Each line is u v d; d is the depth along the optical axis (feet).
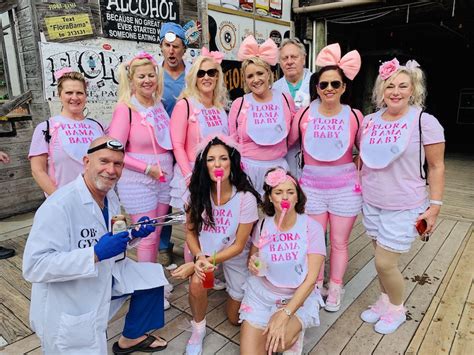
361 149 7.50
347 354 6.97
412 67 7.01
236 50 19.25
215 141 7.00
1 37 14.67
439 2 18.47
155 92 8.36
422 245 11.84
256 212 7.22
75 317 5.51
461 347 7.11
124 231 5.59
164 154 8.37
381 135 7.21
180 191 8.21
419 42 31.73
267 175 6.71
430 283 9.52
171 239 12.39
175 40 9.56
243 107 8.66
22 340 7.35
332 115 8.13
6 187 14.29
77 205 5.63
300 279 6.61
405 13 20.79
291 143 8.97
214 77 8.32
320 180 8.18
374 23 23.47
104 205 6.13
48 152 7.84
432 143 6.79
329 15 21.15
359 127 8.13
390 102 7.02
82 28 14.02
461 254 11.17
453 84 39.55
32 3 12.91
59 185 7.91
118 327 7.76
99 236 5.84
